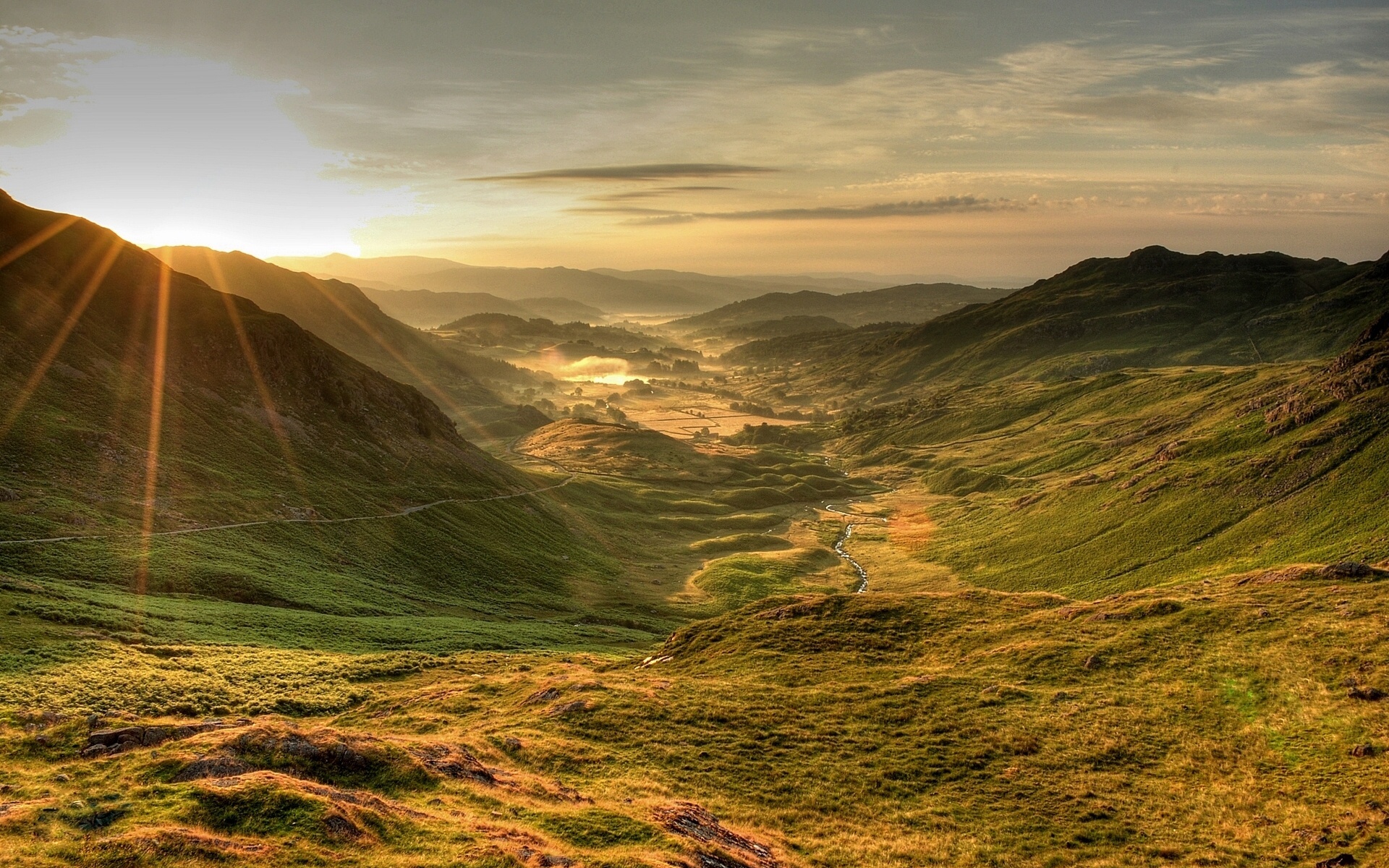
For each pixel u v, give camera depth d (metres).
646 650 97.06
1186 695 47.03
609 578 160.62
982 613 69.25
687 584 167.62
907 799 38.56
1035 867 32.22
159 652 58.69
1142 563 147.62
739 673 59.50
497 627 96.62
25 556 78.62
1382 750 37.44
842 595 76.56
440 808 29.17
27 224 159.38
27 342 128.38
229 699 51.41
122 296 158.75
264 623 75.12
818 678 56.53
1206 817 35.34
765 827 35.12
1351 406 159.00
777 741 44.84
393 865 22.91
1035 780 39.78
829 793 38.94
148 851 21.34
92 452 111.19
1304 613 54.53
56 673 48.69
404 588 111.75
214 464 127.81
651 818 31.30
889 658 60.72
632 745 43.56
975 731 45.59
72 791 26.88
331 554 115.00
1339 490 136.00
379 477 159.75
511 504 183.88
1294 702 43.53
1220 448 182.25
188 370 152.25
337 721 50.28
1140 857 32.66
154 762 29.28
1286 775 37.59
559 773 38.66
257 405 157.00
